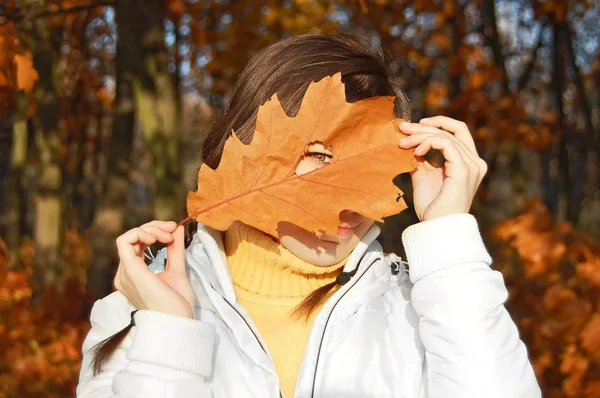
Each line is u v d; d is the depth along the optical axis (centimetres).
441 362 141
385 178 139
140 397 136
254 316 158
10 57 402
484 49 897
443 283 143
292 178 141
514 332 146
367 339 150
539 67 1126
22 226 1084
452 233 145
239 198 142
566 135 1019
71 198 1215
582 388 359
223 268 155
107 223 763
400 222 766
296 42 159
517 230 407
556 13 859
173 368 139
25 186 1124
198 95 1140
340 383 145
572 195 1209
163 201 541
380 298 159
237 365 148
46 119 797
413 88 943
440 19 787
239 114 159
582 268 373
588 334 348
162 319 140
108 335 157
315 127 139
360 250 157
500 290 145
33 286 608
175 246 153
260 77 157
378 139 140
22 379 473
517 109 751
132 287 145
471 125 759
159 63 555
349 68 153
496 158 906
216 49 712
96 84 1082
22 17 462
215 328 152
